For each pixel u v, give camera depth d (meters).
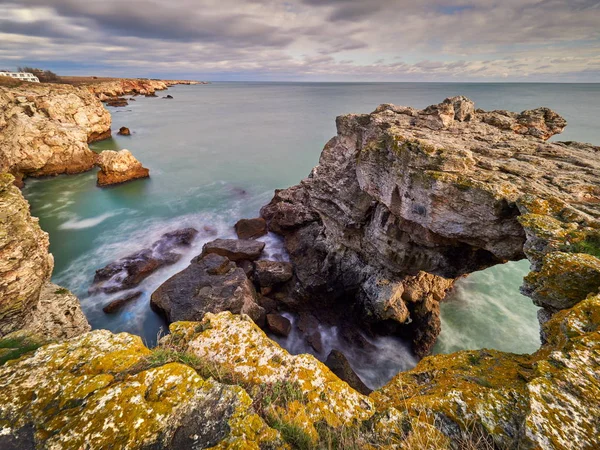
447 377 5.47
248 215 32.66
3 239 9.60
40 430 3.76
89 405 4.00
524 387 4.48
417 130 15.98
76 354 4.99
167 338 6.54
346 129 19.94
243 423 4.06
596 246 7.45
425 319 18.69
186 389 4.41
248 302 18.52
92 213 32.69
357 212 18.11
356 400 5.23
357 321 20.00
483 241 11.68
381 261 17.95
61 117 52.25
